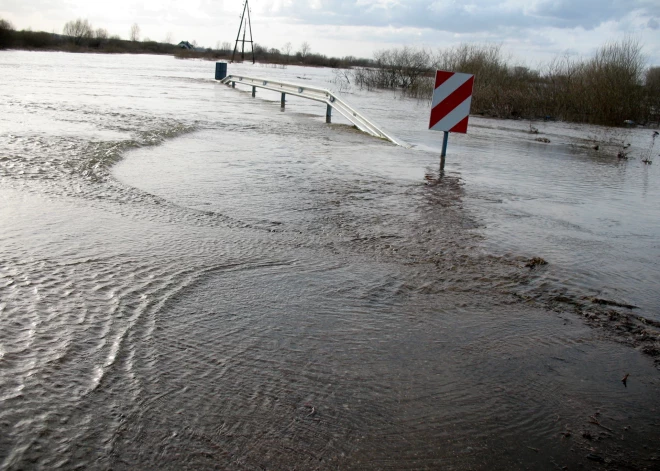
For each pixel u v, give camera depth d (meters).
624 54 23.45
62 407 2.41
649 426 2.60
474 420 2.55
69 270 3.85
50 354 2.81
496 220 6.02
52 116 11.66
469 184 7.89
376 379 2.83
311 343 3.14
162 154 8.48
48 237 4.45
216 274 3.99
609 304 3.94
